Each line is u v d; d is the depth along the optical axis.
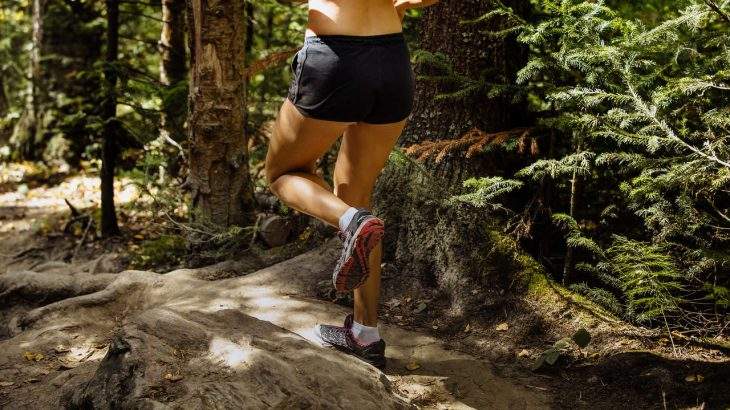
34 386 3.15
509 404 3.02
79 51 8.34
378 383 2.83
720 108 3.28
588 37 3.46
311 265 4.16
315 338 3.35
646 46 3.38
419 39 4.16
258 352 2.73
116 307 4.00
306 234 4.64
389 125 2.80
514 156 4.11
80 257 5.79
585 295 3.80
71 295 4.36
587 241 3.51
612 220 4.09
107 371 2.72
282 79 5.80
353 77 2.56
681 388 3.04
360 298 3.19
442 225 3.98
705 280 3.68
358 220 2.47
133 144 6.06
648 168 3.31
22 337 3.66
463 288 3.82
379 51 2.60
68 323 3.78
